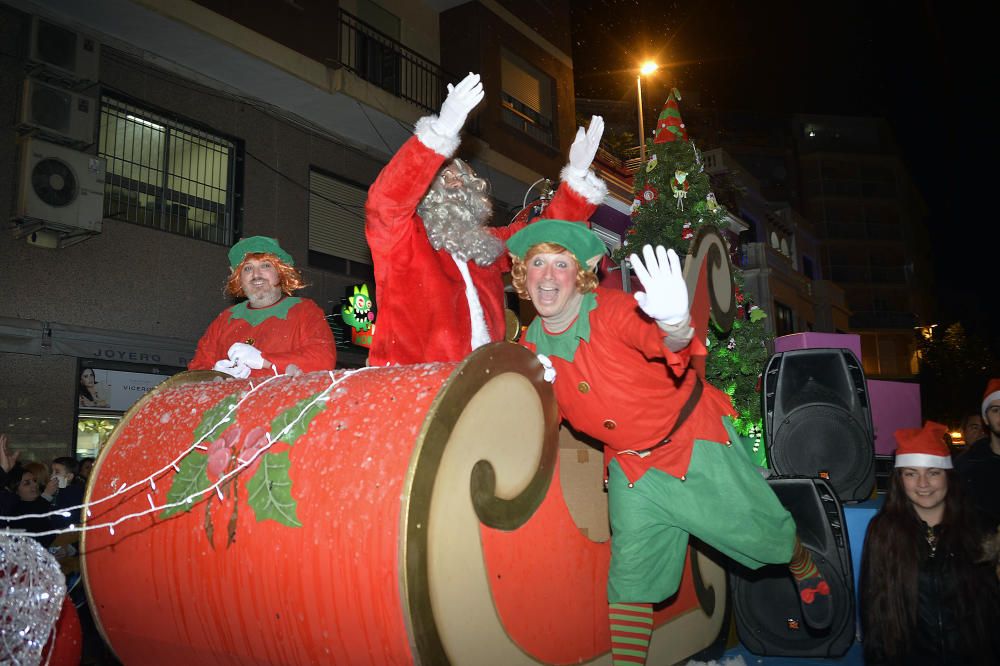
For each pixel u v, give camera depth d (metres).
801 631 3.94
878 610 3.34
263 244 4.07
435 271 3.14
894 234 59.12
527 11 19.53
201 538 2.56
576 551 2.89
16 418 10.05
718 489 2.98
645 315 2.69
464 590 2.30
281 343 3.83
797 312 31.41
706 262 5.71
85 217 10.50
